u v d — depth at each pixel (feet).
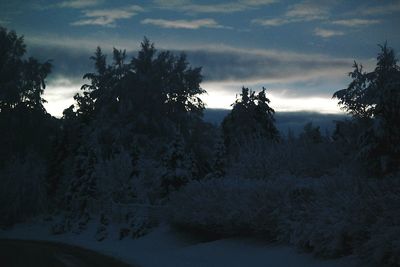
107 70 217.77
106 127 193.26
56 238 112.47
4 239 114.93
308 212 47.39
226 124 200.34
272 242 56.70
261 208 56.49
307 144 83.20
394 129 54.85
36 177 150.61
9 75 195.72
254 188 60.18
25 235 127.85
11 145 178.60
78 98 211.41
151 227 91.66
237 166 86.84
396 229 33.50
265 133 191.52
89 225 117.60
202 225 72.59
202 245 65.31
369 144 56.29
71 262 54.19
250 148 90.07
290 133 88.28
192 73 219.20
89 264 52.26
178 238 79.15
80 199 137.59
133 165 137.69
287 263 45.47
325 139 84.33
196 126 203.62
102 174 133.49
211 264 51.06
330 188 47.55
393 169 54.60
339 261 40.47
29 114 189.16
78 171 147.64
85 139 173.88
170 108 215.92
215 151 141.08
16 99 188.75
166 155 106.22
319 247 43.09
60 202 158.92
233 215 61.05
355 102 94.94
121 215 106.83
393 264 34.94
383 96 55.62
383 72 89.86
